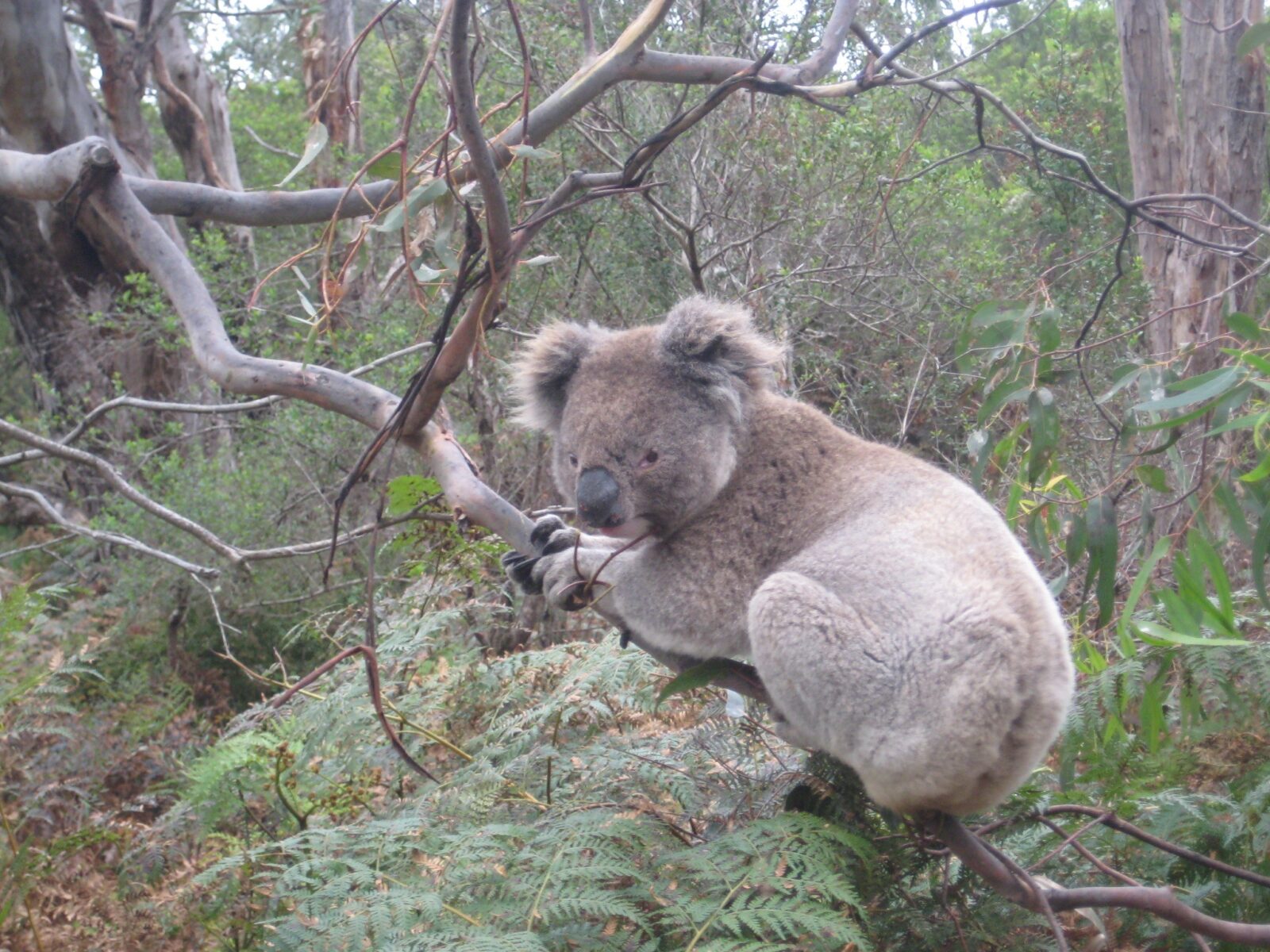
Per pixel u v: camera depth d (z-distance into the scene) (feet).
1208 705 11.81
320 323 10.60
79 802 18.15
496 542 12.68
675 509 9.94
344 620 17.71
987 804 8.51
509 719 11.72
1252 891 10.77
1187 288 28.07
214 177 44.37
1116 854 11.25
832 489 10.10
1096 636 13.66
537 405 11.10
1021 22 45.11
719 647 9.93
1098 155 32.89
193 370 39.40
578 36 28.78
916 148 31.71
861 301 29.99
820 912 8.06
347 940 8.11
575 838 9.00
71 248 37.99
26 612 15.19
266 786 12.56
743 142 27.30
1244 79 28.76
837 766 9.84
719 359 10.28
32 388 46.91
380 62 44.88
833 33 12.89
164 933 13.15
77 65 32.50
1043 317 12.27
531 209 24.76
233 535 29.04
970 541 8.98
